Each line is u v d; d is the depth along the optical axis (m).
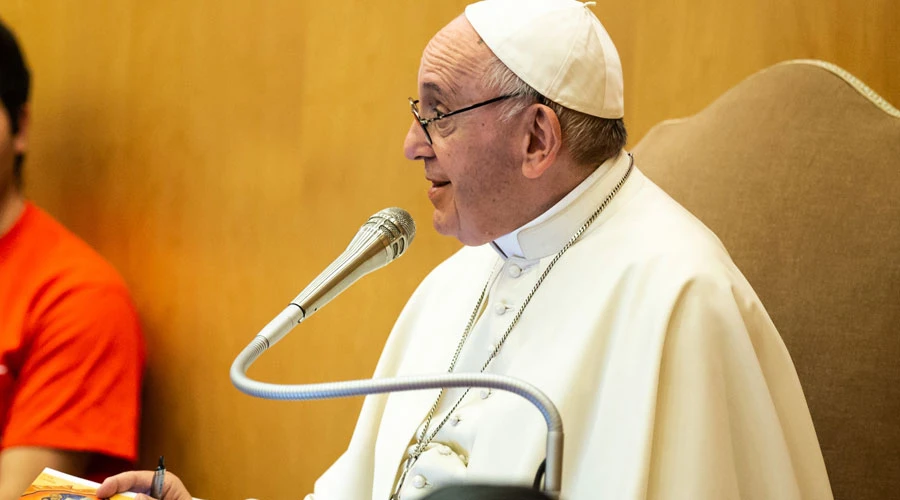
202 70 6.95
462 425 4.01
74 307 6.29
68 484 4.02
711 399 3.58
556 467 2.68
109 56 7.20
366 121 6.51
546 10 3.98
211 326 6.93
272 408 6.77
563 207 4.05
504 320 4.12
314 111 6.64
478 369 4.14
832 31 5.45
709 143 5.05
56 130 7.34
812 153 4.71
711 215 4.86
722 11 5.62
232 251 6.87
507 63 3.88
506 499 1.74
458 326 4.45
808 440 3.76
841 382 4.38
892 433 4.29
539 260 4.15
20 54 6.55
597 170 4.08
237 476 6.84
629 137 5.83
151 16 7.08
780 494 3.55
